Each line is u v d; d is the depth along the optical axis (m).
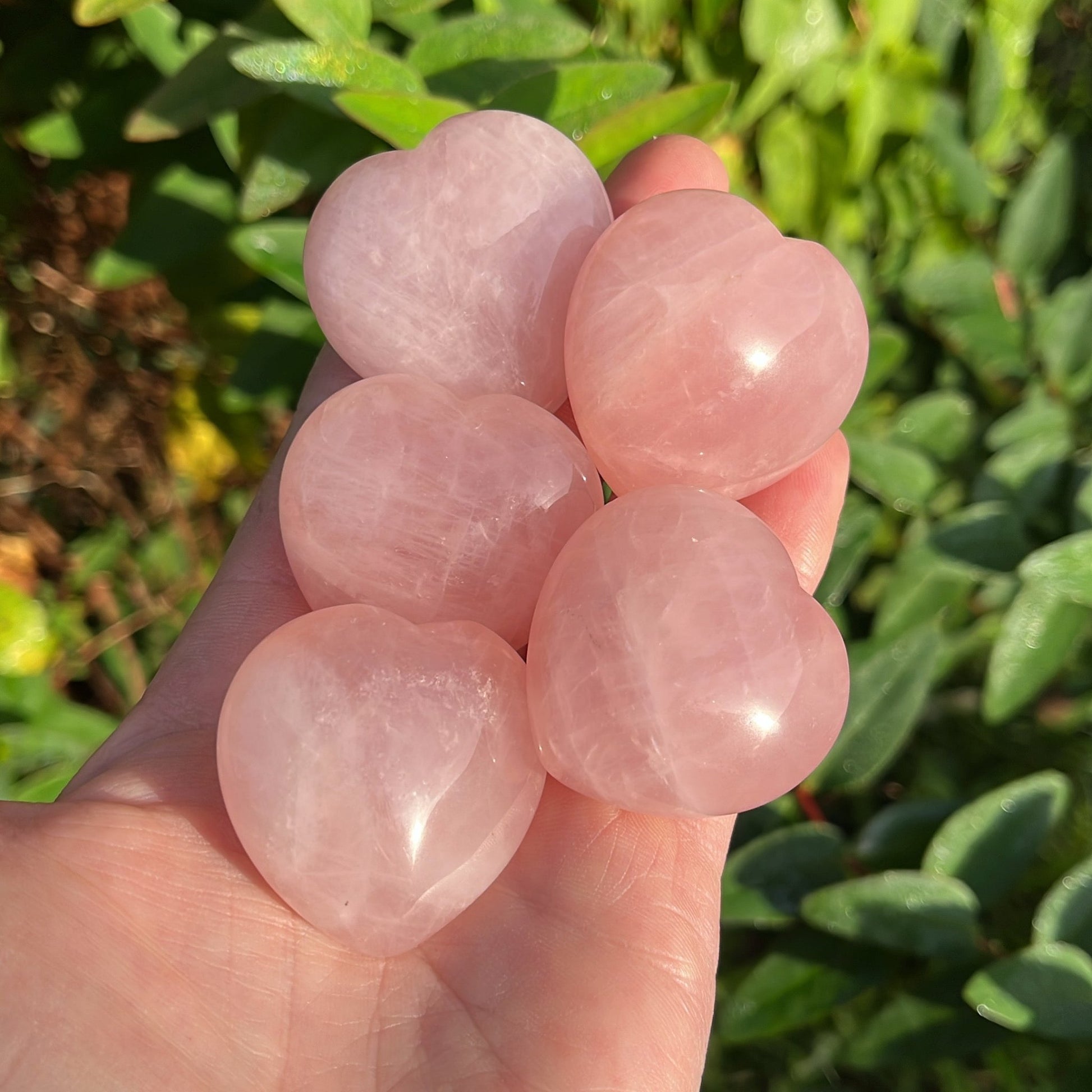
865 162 0.24
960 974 0.19
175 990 0.14
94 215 0.27
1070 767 0.24
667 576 0.15
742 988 0.20
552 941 0.15
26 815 0.15
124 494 0.29
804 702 0.15
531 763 0.15
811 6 0.22
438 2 0.18
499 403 0.17
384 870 0.14
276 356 0.23
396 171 0.17
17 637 0.25
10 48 0.24
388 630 0.15
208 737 0.17
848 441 0.23
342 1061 0.14
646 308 0.16
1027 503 0.23
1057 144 0.26
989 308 0.25
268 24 0.18
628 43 0.22
